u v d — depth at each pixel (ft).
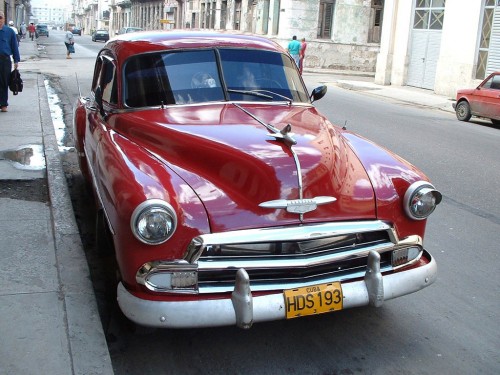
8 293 12.88
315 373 11.30
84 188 23.04
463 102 50.78
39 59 94.73
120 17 266.16
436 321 13.56
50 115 35.22
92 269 15.80
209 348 12.09
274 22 113.19
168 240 10.36
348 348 12.25
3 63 34.65
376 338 12.68
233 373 11.24
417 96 68.03
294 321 13.28
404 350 12.25
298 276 10.85
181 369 11.34
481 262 17.21
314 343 12.40
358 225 11.29
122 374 11.14
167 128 12.92
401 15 78.59
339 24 110.32
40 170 23.21
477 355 12.18
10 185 21.12
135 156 12.12
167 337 12.47
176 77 15.12
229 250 10.53
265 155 11.41
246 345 12.24
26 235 16.31
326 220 11.23
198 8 152.56
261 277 10.71
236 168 11.31
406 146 35.01
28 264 14.42
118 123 14.60
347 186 11.85
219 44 15.98
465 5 65.26
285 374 11.24
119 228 10.71
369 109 53.83
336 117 46.42
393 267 11.80
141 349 12.01
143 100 14.76
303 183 11.15
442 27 70.90
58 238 16.12
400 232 11.98
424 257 12.58
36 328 11.57
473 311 14.14
